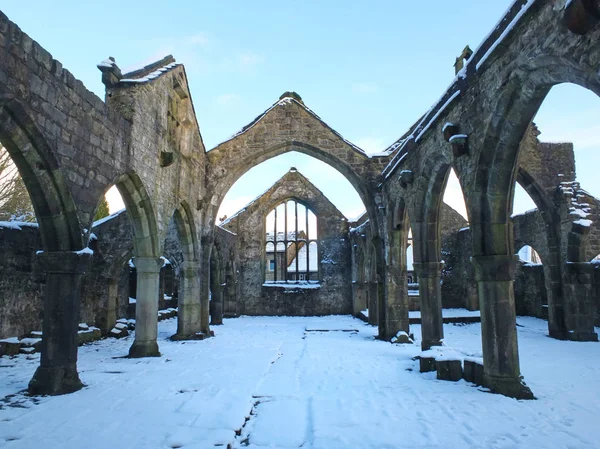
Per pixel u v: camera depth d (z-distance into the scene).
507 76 7.15
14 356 12.29
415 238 12.61
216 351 12.84
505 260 7.74
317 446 5.04
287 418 6.11
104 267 17.86
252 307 29.66
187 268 16.16
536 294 24.20
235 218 30.50
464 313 24.92
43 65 7.30
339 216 30.61
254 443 5.17
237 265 29.67
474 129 8.43
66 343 7.64
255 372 9.41
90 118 8.75
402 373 9.30
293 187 30.91
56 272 7.68
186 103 15.05
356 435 5.39
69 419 5.97
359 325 22.47
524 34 6.65
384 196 16.38
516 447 4.96
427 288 12.31
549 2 5.96
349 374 9.21
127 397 7.18
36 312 14.33
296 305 29.61
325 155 17.23
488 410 6.42
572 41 5.46
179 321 16.11
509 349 7.53
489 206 8.06
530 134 17.59
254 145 17.41
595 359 11.20
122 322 18.69
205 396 7.26
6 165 21.02
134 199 11.44
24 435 5.34
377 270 16.59
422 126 11.75
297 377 8.89
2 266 12.98
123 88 10.99
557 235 17.03
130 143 10.59
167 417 6.06
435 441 5.17
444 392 7.55
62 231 7.78
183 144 14.98
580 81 5.73
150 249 12.19
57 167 7.53
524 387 7.30
